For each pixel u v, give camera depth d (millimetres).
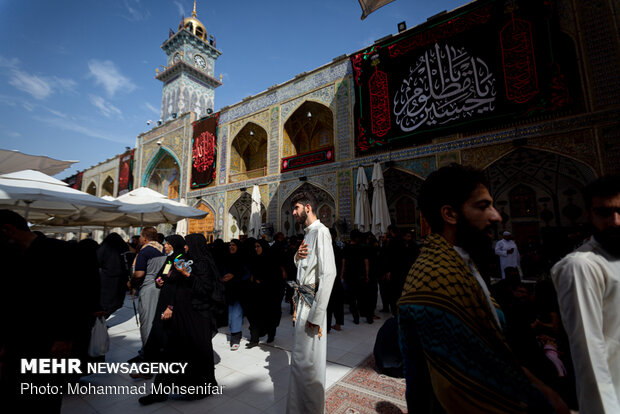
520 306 1891
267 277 3697
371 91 9156
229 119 13648
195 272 2447
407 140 8250
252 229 10656
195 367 2314
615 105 5785
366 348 3430
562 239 3646
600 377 958
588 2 6246
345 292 4863
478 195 779
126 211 5531
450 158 7594
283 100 11703
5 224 1599
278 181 11320
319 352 1815
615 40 5914
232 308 3527
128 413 2135
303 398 1759
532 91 6566
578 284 1048
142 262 2924
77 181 24125
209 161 14031
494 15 7215
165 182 18047
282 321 4832
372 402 2230
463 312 649
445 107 7699
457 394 583
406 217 10336
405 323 745
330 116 11680
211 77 25531
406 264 4168
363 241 4883
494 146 7047
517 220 8758
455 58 7664
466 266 745
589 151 5945
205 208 13930
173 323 2355
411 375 741
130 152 19000
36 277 1597
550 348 1937
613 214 1068
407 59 8523
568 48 6375
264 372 2793
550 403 585
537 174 8523
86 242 2344
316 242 1937
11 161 5773
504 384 578
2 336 1509
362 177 8656
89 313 2301
